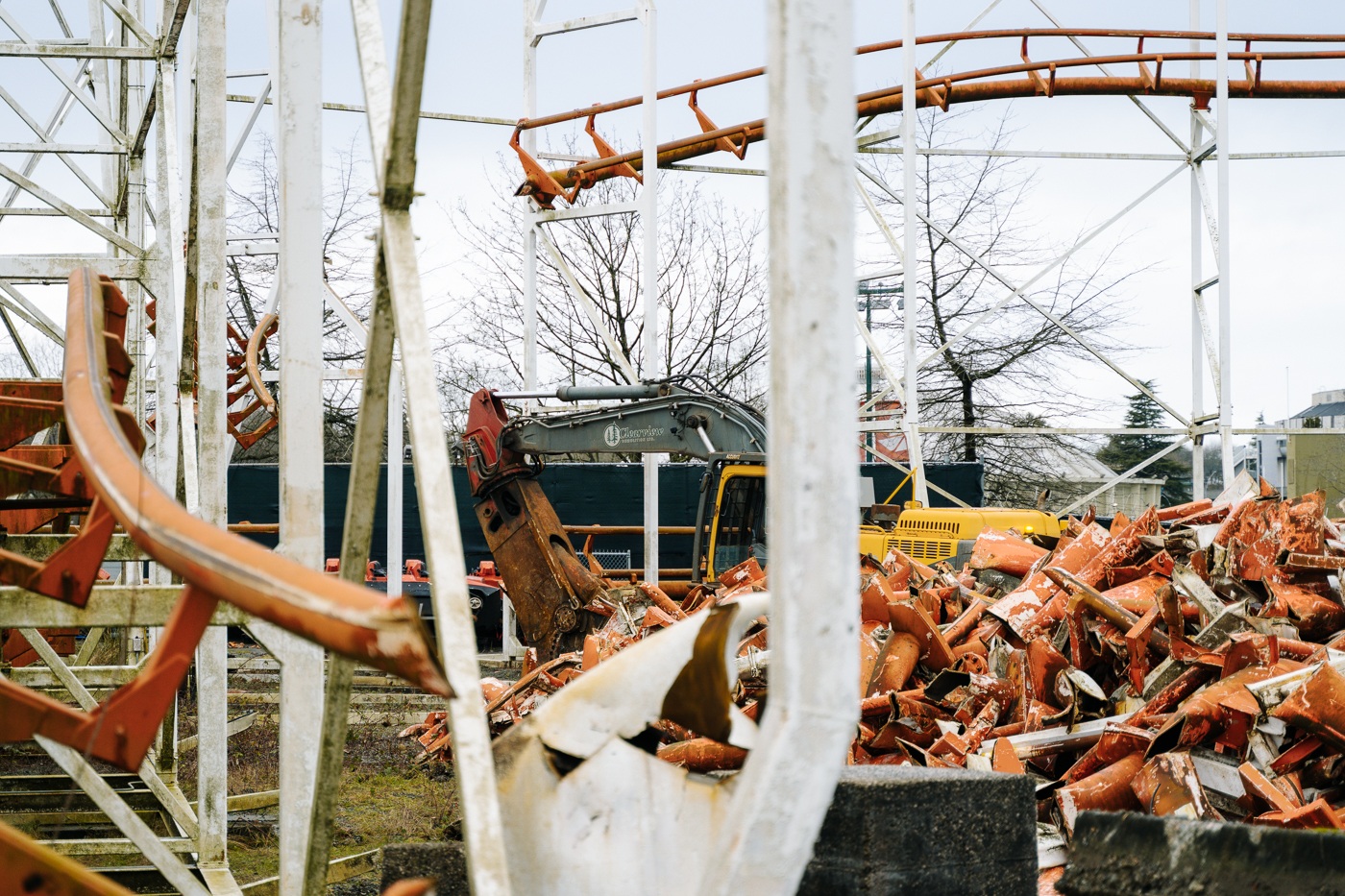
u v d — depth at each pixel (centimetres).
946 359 3816
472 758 202
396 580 1559
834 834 293
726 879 169
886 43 2244
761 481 1480
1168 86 2164
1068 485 4028
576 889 235
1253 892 266
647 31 1798
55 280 909
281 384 392
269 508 2559
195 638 207
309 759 394
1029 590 780
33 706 206
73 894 155
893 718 651
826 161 171
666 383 1504
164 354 677
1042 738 602
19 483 376
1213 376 2142
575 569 1402
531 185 1931
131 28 670
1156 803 509
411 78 243
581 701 244
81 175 1051
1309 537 651
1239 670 560
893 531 1523
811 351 171
